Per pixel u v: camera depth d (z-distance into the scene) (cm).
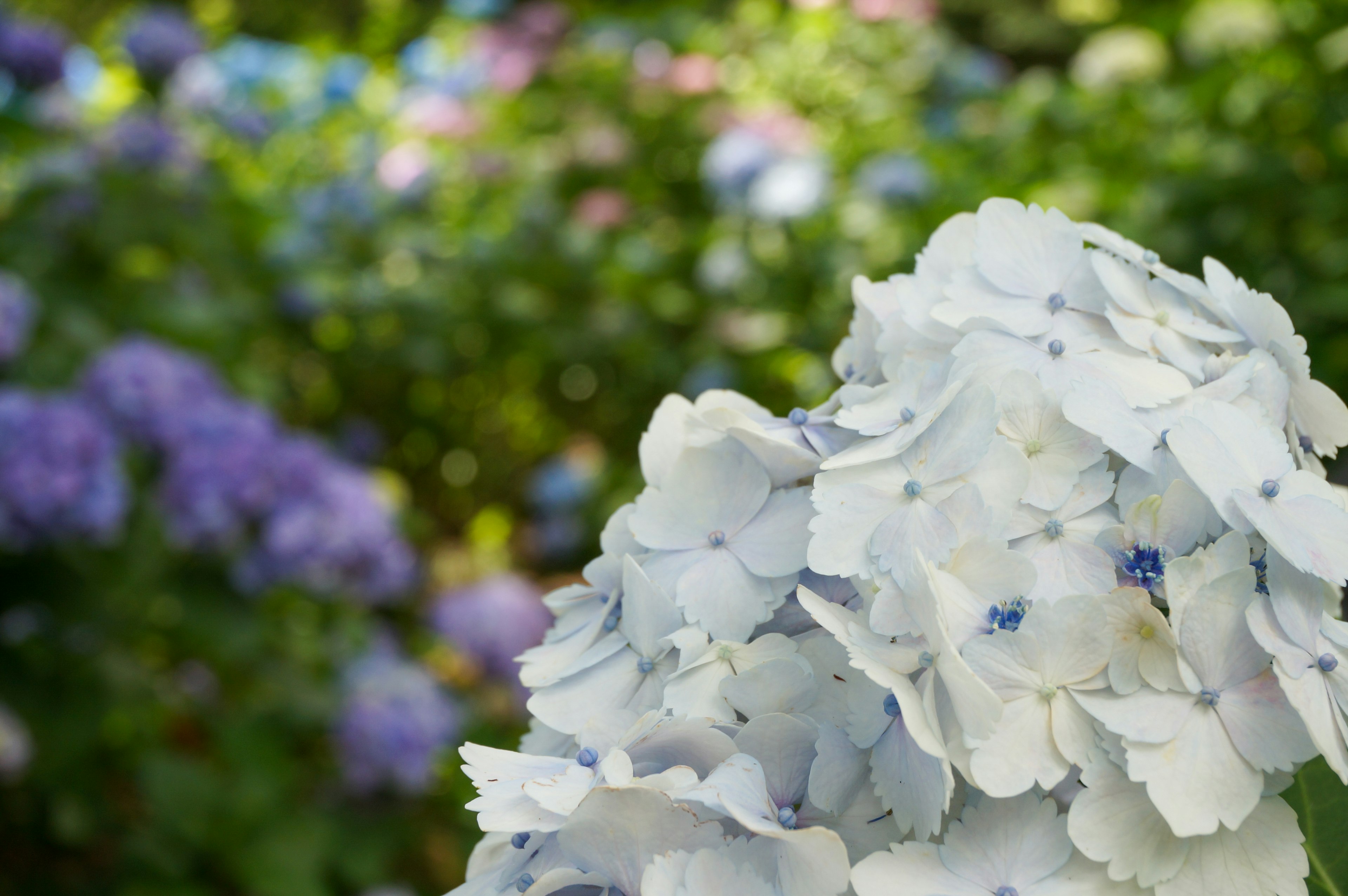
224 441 204
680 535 87
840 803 83
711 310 323
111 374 202
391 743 213
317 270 356
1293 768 81
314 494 212
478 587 258
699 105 380
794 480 88
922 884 81
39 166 264
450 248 380
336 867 212
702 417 87
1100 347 87
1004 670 81
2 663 198
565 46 429
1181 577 82
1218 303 89
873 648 82
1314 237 238
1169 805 80
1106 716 81
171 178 287
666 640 85
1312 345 211
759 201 305
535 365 378
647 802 81
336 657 241
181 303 273
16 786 199
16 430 178
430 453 407
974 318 87
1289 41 275
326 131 442
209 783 205
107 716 201
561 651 88
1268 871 81
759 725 83
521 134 409
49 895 197
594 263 353
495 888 85
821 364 267
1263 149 252
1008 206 90
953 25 583
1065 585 83
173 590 210
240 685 233
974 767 81
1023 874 81
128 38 307
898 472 85
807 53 383
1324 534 83
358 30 605
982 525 83
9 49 264
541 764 84
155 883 193
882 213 289
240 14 616
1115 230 240
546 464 394
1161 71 340
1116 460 86
